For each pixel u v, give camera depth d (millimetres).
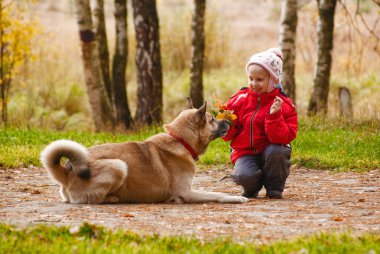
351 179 10164
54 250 5059
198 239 5488
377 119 15617
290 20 16750
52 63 24906
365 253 4949
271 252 4988
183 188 7586
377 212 7086
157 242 5367
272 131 7613
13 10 19453
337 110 18250
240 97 8070
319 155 11867
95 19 18844
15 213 6941
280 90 7910
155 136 7793
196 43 18516
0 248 5109
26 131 14430
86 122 21484
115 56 18172
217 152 12562
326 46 17406
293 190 9094
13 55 18906
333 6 17328
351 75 24688
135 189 7465
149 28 17000
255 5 45781
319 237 5480
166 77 26844
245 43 32750
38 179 10172
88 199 7395
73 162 7285
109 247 5188
